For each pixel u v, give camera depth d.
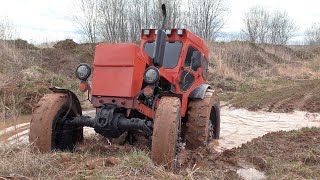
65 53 19.14
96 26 27.50
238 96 15.98
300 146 6.73
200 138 6.41
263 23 46.31
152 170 4.54
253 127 9.62
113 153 5.72
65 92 5.84
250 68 25.19
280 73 24.39
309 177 5.02
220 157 6.03
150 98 5.62
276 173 5.16
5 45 15.62
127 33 27.91
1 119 9.01
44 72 13.66
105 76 5.49
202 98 6.59
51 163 4.69
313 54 34.06
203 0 33.31
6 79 11.88
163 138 4.83
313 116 11.38
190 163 5.58
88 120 5.66
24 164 4.45
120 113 5.48
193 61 6.54
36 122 5.41
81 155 5.25
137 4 27.84
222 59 23.34
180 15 29.69
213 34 34.00
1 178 4.13
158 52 5.64
